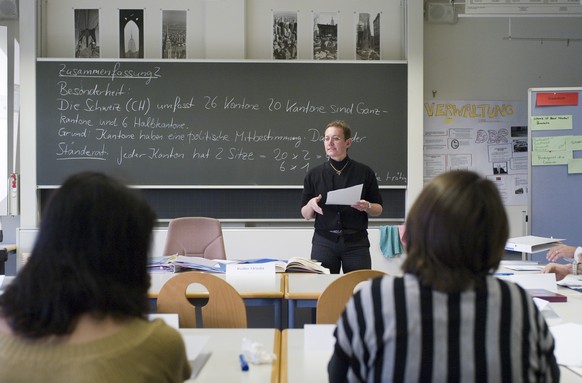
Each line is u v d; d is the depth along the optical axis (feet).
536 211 15.89
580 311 7.11
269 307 12.09
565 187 15.80
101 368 2.73
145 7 17.19
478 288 3.35
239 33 17.13
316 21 17.44
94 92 16.70
